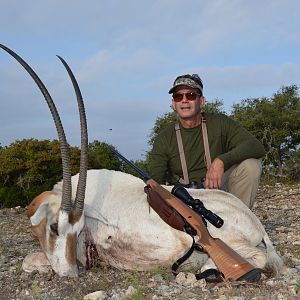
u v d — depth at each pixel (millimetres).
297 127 10641
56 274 1996
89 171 2166
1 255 2723
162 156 2430
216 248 1790
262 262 1876
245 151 2283
